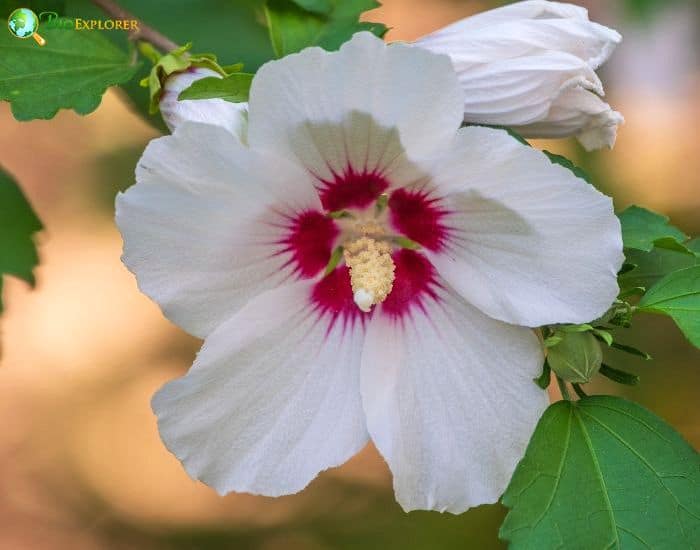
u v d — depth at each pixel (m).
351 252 0.62
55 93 0.65
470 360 0.61
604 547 0.60
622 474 0.60
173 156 0.58
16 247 0.69
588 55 0.62
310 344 0.61
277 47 0.65
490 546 0.82
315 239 0.61
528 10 0.62
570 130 0.63
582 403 0.61
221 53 0.71
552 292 0.60
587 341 0.60
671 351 0.83
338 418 0.61
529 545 0.60
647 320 0.83
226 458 0.60
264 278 0.61
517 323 0.60
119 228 0.59
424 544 0.82
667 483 0.60
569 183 0.59
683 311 0.61
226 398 0.60
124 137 0.84
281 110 0.59
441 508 0.61
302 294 0.61
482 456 0.61
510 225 0.60
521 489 0.60
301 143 0.59
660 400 0.83
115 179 0.84
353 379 0.61
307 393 0.61
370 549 0.83
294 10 0.65
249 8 0.72
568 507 0.60
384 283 0.61
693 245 0.64
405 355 0.62
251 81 0.60
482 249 0.61
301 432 0.61
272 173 0.59
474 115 0.62
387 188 0.61
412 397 0.61
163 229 0.59
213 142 0.58
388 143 0.60
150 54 0.66
